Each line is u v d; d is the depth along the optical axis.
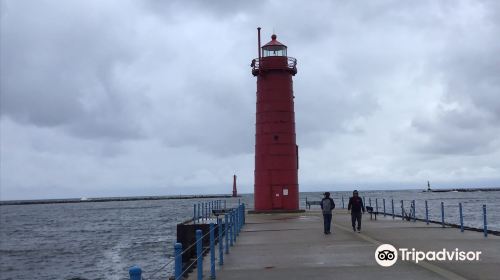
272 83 33.72
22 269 34.69
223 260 13.33
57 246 48.56
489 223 47.31
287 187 33.03
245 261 13.14
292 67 34.16
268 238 18.30
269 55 34.38
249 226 23.28
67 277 31.11
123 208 162.62
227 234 14.66
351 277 10.63
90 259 38.53
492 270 11.09
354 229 20.14
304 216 30.44
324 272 11.27
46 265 36.25
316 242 16.75
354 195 20.33
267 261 13.03
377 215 30.70
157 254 39.31
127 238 53.81
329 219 19.36
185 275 11.39
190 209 131.38
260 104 33.97
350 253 14.04
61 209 172.00
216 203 35.56
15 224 86.94
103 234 60.56
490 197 179.50
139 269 5.66
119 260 37.09
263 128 33.59
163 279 26.16
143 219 90.44
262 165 33.38
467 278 10.30
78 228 72.75
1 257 41.12
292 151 33.56
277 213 32.66
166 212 117.56
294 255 13.94
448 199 155.12
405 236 17.91
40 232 67.44
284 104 33.62
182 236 23.95
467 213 68.31
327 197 19.53
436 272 10.98
